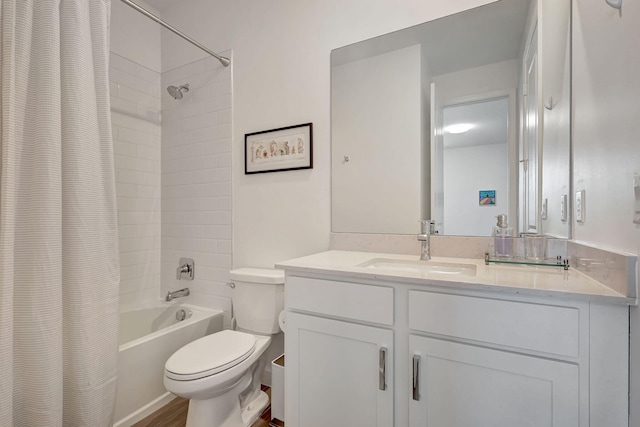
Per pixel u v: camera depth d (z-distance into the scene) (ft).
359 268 3.68
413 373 3.18
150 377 5.35
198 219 7.09
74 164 4.00
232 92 6.61
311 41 5.74
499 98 4.37
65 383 3.95
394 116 5.05
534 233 4.12
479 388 2.89
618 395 2.42
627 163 2.33
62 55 4.01
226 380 4.22
